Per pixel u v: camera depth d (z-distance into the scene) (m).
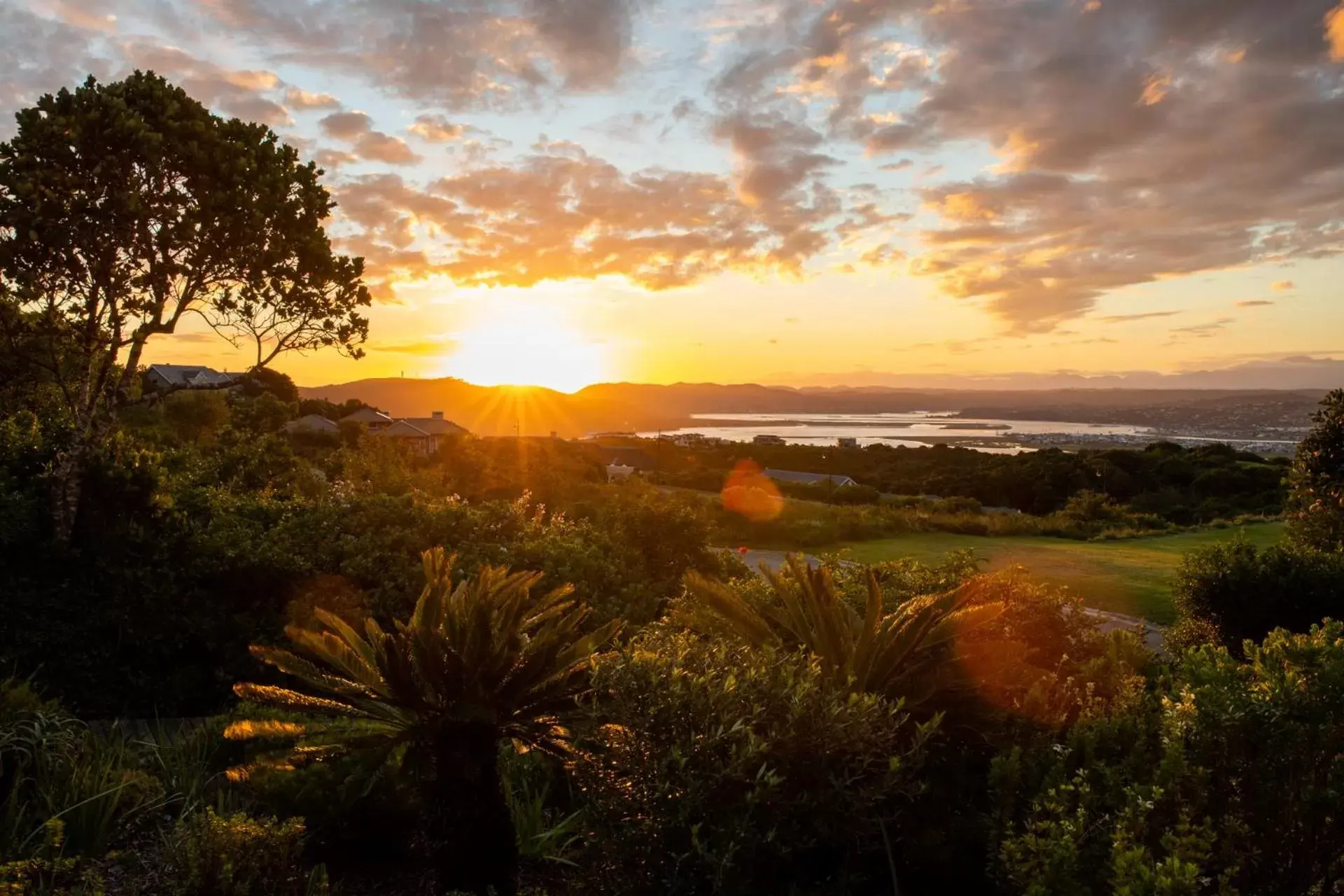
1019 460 72.12
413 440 82.69
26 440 7.14
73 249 6.28
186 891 3.21
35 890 3.36
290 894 3.40
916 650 3.59
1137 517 36.16
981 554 22.91
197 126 6.57
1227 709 2.56
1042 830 2.62
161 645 6.38
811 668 2.97
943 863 2.96
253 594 6.88
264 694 3.89
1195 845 2.35
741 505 32.22
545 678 3.63
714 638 3.85
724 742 2.64
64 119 6.14
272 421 20.83
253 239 6.84
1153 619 12.83
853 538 29.86
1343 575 8.07
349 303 7.45
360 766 3.76
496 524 8.41
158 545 6.58
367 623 3.92
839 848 2.88
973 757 3.48
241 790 4.48
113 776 4.21
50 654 6.05
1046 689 3.76
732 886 2.46
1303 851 2.49
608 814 2.72
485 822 3.51
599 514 10.15
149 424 21.52
